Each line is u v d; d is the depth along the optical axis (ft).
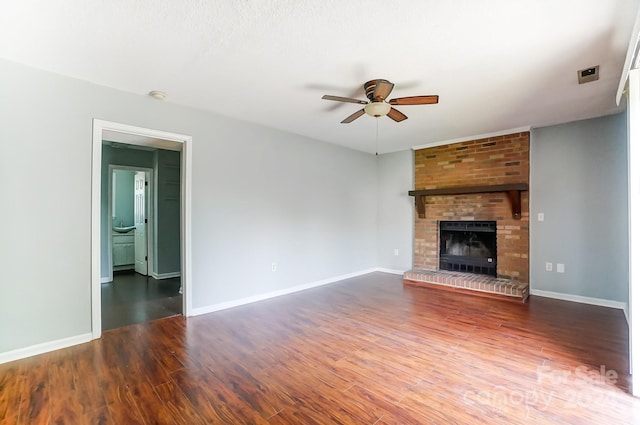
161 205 18.10
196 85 9.47
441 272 16.74
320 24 6.41
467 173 16.16
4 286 7.98
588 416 5.82
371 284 16.53
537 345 8.89
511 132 14.60
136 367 7.68
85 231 9.24
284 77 8.91
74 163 9.04
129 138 10.75
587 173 13.03
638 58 6.44
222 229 12.31
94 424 5.62
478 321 10.87
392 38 6.93
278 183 14.38
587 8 5.85
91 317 9.32
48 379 7.11
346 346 8.89
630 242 6.77
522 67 8.25
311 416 5.87
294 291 15.03
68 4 5.74
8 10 5.89
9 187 8.05
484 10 5.93
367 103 9.14
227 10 5.95
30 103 8.33
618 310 12.01
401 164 18.95
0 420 5.71
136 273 19.61
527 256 14.30
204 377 7.22
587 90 9.78
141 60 7.96
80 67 8.35
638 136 6.77
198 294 11.64
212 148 12.00
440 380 7.09
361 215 19.08
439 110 11.71
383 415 5.89
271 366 7.75
